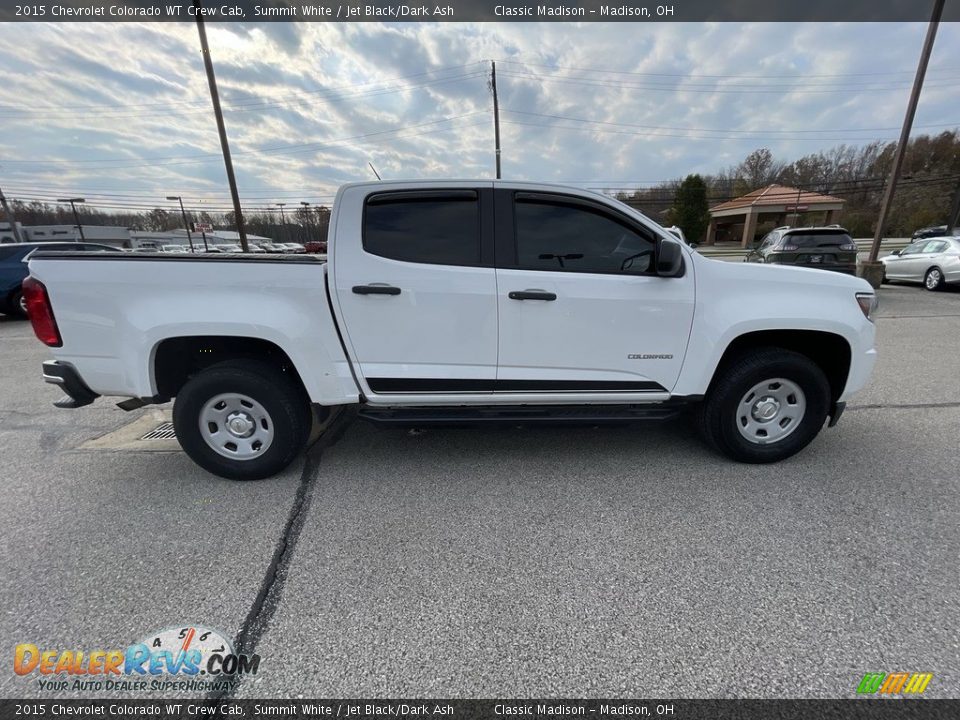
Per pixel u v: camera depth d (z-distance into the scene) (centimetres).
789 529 234
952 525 236
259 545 229
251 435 288
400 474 297
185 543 231
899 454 313
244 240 1400
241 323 260
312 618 184
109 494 279
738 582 199
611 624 178
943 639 169
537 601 190
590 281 269
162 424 397
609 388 287
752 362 283
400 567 212
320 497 272
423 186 267
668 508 255
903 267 1212
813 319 275
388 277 264
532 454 321
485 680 158
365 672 162
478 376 280
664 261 255
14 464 320
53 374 267
